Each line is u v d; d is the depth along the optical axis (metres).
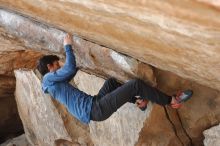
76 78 5.98
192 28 2.19
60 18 3.75
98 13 2.88
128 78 4.66
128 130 5.49
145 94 4.25
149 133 5.25
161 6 2.06
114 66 4.68
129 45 3.50
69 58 4.19
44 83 4.42
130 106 5.30
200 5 1.81
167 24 2.32
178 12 2.02
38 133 7.79
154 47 3.13
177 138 5.18
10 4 4.21
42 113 7.43
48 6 3.51
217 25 1.95
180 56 3.04
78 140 7.00
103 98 4.23
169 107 5.00
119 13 2.58
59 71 4.24
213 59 2.66
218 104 4.63
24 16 5.22
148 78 4.47
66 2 3.01
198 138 5.11
